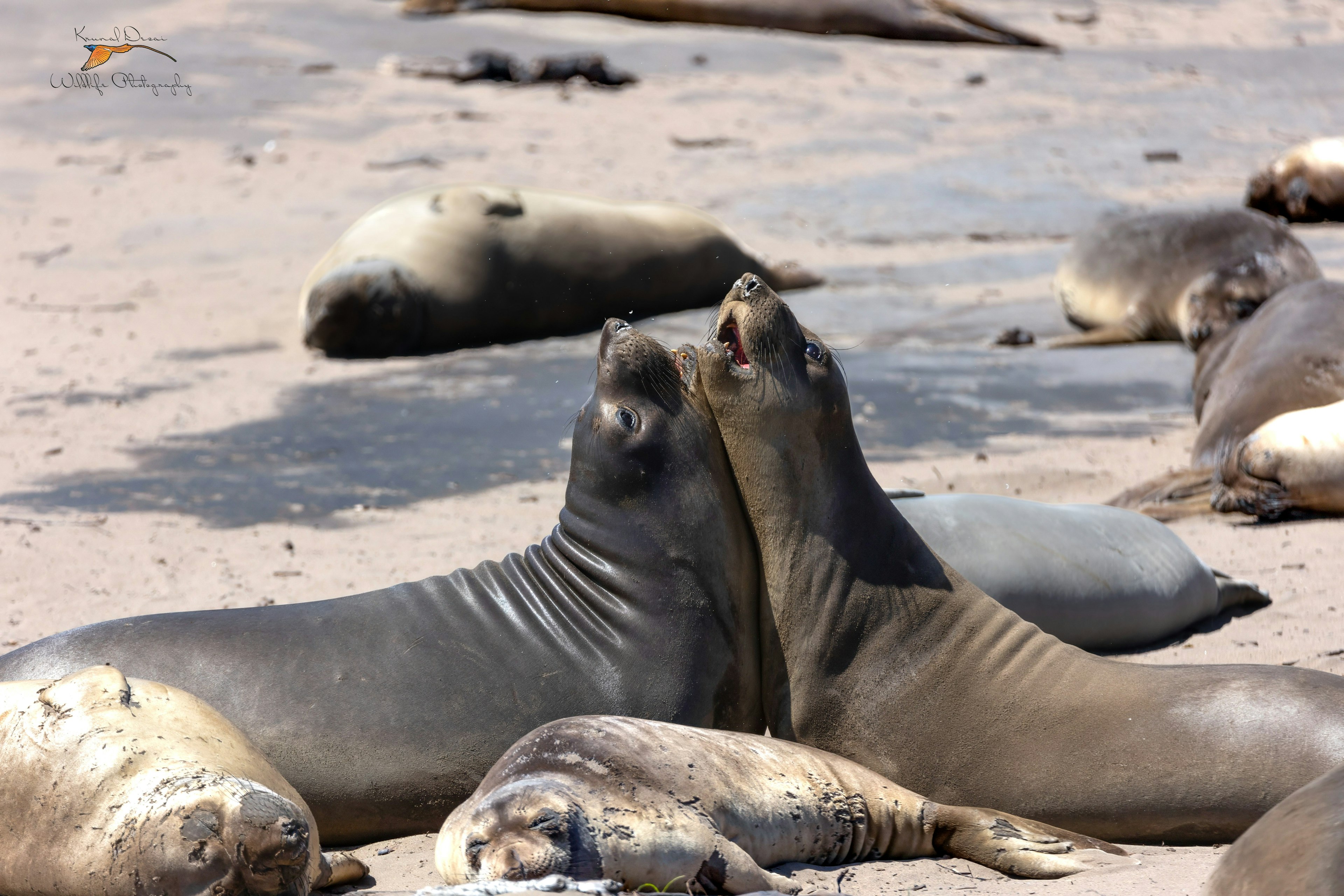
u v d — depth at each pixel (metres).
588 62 90.69
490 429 39.84
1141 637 22.98
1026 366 44.88
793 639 17.53
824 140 79.12
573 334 52.16
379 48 96.25
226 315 53.72
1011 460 34.69
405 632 17.02
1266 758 15.59
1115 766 16.09
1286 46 106.44
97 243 63.06
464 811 13.74
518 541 29.72
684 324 51.59
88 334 51.28
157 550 29.84
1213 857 15.29
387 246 49.41
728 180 71.88
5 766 13.93
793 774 15.21
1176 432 37.41
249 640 16.89
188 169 73.88
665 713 16.72
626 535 17.27
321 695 16.42
